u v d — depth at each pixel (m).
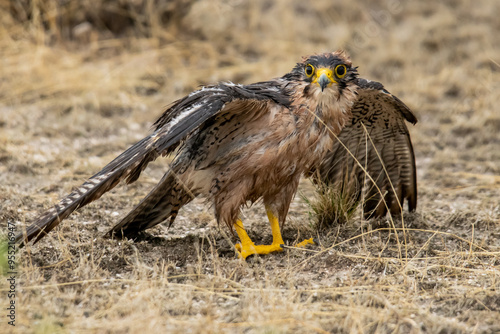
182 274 8.67
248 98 8.34
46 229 8.05
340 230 10.02
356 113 10.39
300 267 8.89
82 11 18.39
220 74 17.41
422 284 8.38
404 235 9.39
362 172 10.96
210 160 9.05
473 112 16.11
